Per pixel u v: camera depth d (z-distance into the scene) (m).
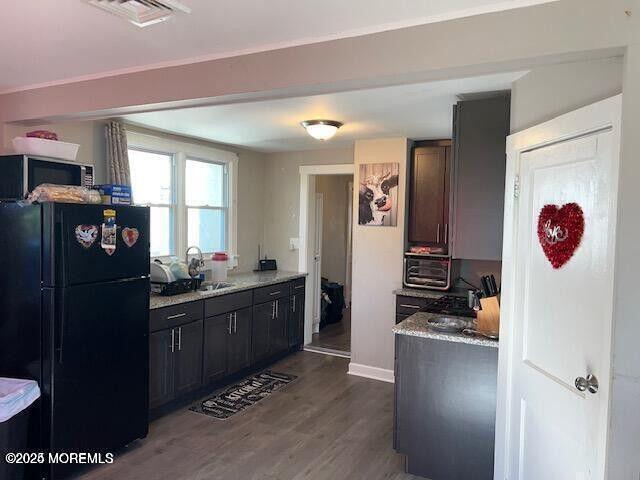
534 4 1.69
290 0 1.73
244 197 5.57
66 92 2.87
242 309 4.43
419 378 2.78
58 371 2.59
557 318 1.99
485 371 2.62
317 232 6.35
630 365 1.55
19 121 3.12
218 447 3.16
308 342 5.73
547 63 1.78
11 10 1.85
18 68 2.62
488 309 2.70
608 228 1.66
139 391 3.10
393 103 3.11
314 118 3.66
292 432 3.40
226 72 2.35
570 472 1.86
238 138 4.73
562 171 1.98
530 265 2.24
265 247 5.94
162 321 3.51
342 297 7.20
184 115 3.59
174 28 2.02
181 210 4.62
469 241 2.79
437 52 1.87
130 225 2.97
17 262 2.64
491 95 2.86
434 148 4.42
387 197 4.55
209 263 4.96
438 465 2.76
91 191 2.85
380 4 1.76
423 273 4.36
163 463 2.93
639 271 1.53
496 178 2.72
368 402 3.99
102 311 2.81
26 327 2.63
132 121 3.85
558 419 1.95
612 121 1.64
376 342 4.62
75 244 2.64
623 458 1.57
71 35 2.12
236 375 4.50
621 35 1.56
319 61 2.12
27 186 2.74
